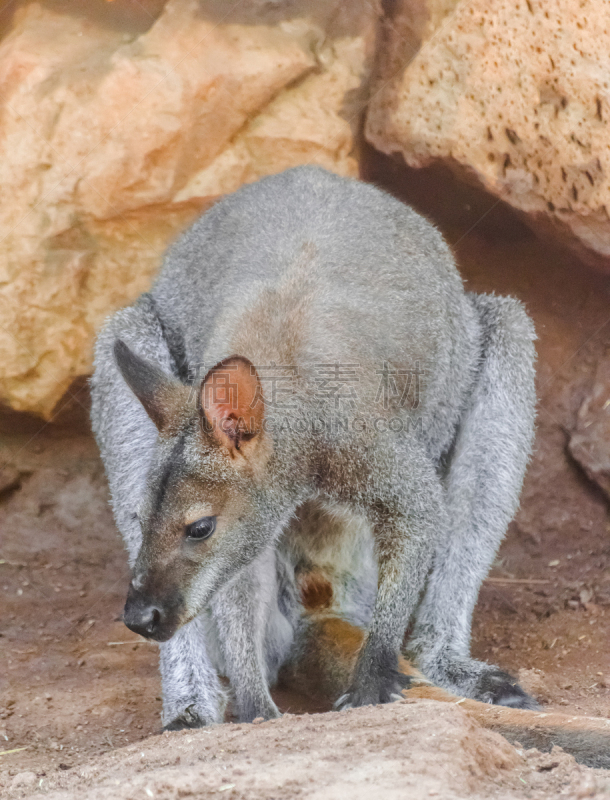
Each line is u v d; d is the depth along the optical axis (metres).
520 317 9.34
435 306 8.57
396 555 7.67
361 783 4.90
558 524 11.59
